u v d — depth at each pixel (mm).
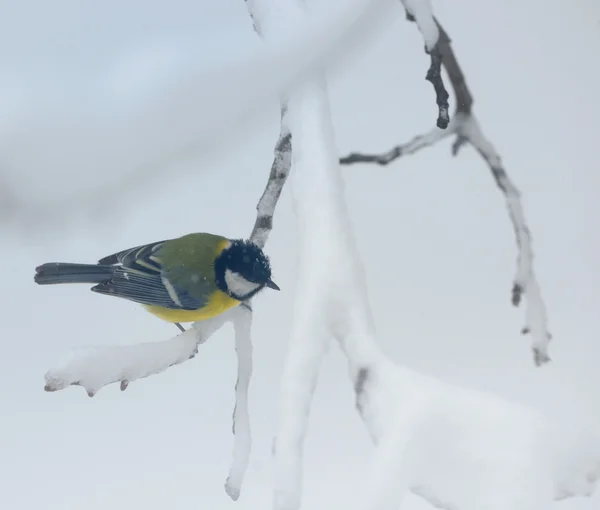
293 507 2920
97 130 1690
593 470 2852
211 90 1878
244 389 5047
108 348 4473
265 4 3818
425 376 3148
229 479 4742
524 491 2750
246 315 5504
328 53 2490
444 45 6691
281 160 6469
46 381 4156
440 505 2820
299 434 3053
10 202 1622
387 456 2834
